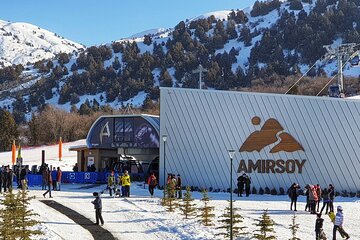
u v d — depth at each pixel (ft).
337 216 59.57
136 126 132.67
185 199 73.46
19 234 46.96
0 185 89.51
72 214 72.18
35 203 81.20
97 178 125.59
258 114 115.65
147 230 62.18
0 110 342.85
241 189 105.50
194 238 57.47
